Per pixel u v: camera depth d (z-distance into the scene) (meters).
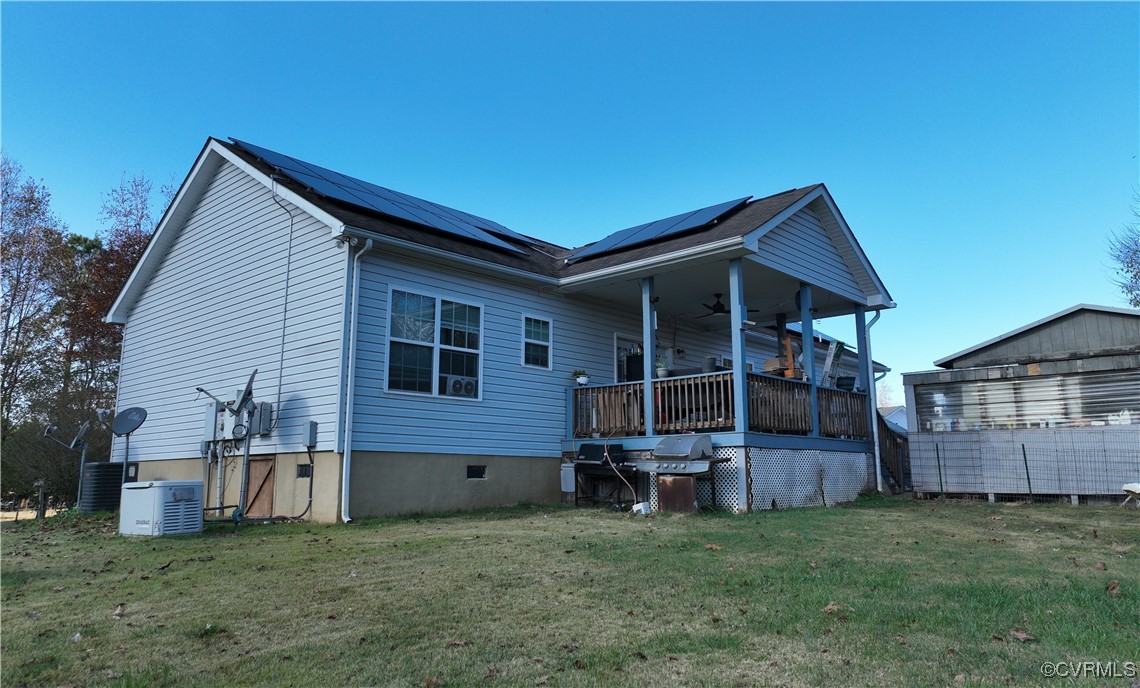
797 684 3.23
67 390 22.61
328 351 9.99
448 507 10.65
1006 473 11.88
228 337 12.19
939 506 10.94
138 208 26.41
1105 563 5.89
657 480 10.65
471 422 11.19
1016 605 4.45
